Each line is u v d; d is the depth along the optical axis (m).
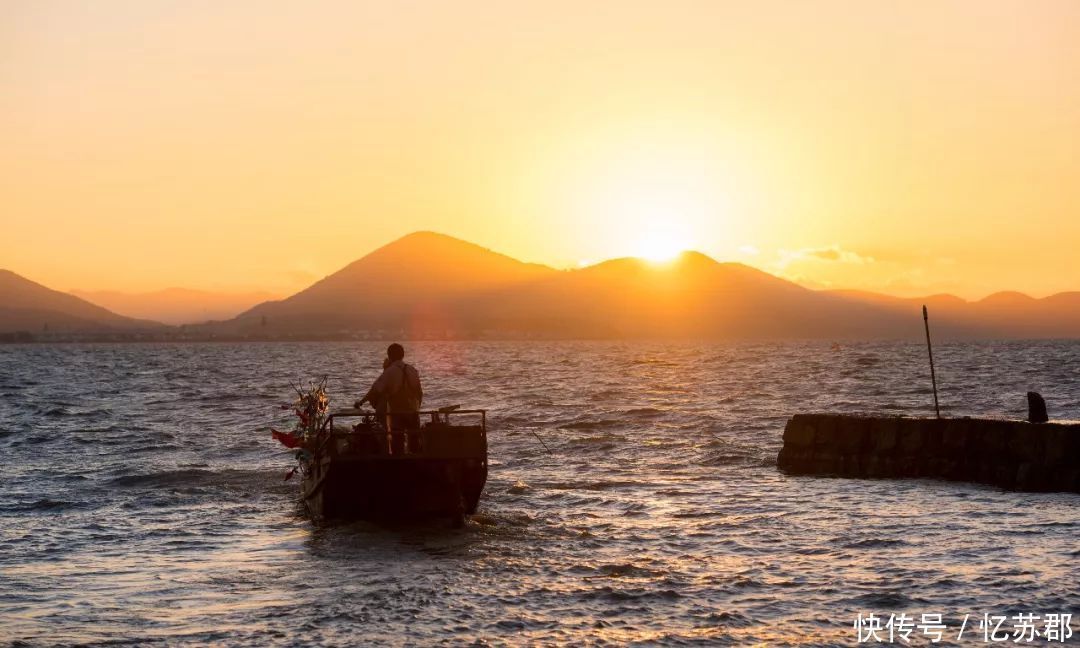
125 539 18.44
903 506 20.55
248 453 32.19
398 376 19.02
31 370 123.62
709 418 41.84
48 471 28.31
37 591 14.56
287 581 14.94
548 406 50.97
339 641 11.91
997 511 19.69
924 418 25.02
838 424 26.22
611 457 29.84
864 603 13.16
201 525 19.81
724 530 18.30
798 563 15.45
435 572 15.30
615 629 12.25
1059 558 15.37
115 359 182.12
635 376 88.69
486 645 11.68
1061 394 53.28
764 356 161.62
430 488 18.86
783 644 11.64
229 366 136.12
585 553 16.55
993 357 135.25
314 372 111.19
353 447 19.03
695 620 12.58
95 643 12.04
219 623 12.77
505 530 18.67
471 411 19.30
